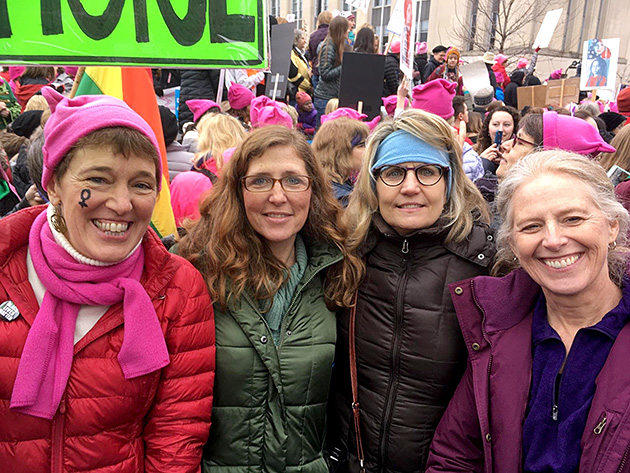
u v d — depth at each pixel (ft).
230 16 5.98
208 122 10.48
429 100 12.30
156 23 5.90
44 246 4.48
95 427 4.58
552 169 4.89
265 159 5.61
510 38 61.72
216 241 5.72
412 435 6.10
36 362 4.33
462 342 6.04
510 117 15.69
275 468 5.62
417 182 6.01
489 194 10.75
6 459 4.49
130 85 7.25
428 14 65.00
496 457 5.06
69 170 4.23
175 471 4.80
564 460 4.64
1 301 4.45
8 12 5.57
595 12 70.74
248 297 5.69
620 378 4.51
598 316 4.91
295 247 6.28
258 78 19.47
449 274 6.14
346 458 6.57
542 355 5.06
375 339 6.22
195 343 5.09
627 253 5.05
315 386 5.82
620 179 11.28
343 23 21.98
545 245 4.68
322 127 10.08
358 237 6.41
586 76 28.37
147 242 4.99
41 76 21.20
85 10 5.73
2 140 13.74
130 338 4.57
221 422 5.63
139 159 4.33
